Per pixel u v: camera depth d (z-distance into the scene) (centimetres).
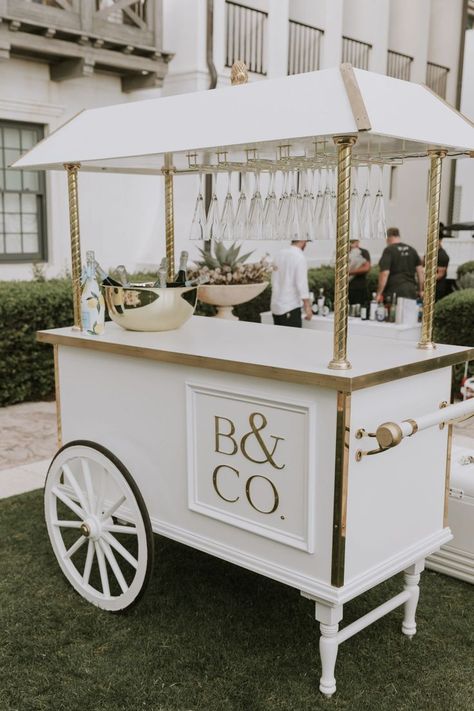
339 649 266
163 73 927
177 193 979
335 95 214
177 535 279
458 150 271
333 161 285
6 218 869
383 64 1342
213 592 307
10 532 366
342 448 222
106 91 939
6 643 267
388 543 251
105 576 290
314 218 284
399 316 681
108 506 302
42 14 795
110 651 262
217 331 325
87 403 312
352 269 890
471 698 238
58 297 655
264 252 1077
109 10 862
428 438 264
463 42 1667
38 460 496
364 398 229
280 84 233
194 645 266
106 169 374
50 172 893
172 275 393
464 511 317
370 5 1309
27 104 848
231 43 1120
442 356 259
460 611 295
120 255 984
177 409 272
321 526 231
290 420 235
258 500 249
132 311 316
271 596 304
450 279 1211
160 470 284
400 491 253
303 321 747
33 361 655
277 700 236
